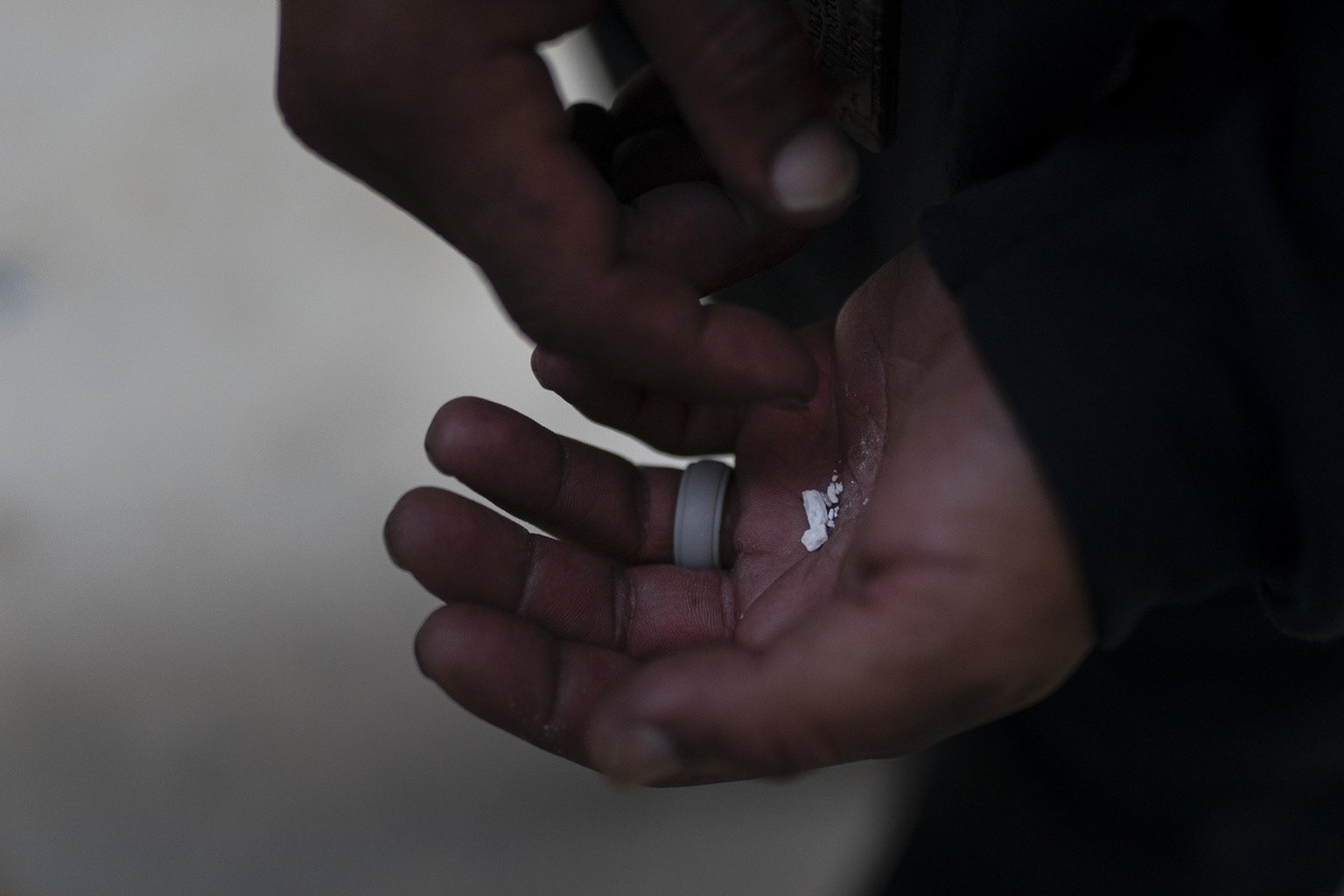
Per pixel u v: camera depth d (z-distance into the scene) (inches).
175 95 37.3
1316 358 16.5
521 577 19.3
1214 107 17.3
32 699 27.6
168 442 30.5
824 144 17.8
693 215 19.6
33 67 38.1
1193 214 17.1
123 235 34.3
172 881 26.2
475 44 17.2
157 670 27.7
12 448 30.5
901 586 17.1
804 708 17.1
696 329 18.2
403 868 26.3
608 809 26.7
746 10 17.3
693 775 18.0
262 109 37.0
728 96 17.6
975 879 23.9
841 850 26.4
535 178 17.6
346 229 34.3
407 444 30.3
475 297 32.9
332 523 29.2
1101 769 22.3
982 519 17.0
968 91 18.2
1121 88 18.0
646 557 20.5
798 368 18.5
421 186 17.9
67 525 29.3
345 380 31.3
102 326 32.5
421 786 26.8
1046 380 16.8
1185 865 22.8
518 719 18.4
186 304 32.9
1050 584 17.0
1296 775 21.7
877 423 19.7
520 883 26.3
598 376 20.6
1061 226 17.3
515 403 30.6
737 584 19.9
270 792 26.8
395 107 17.5
